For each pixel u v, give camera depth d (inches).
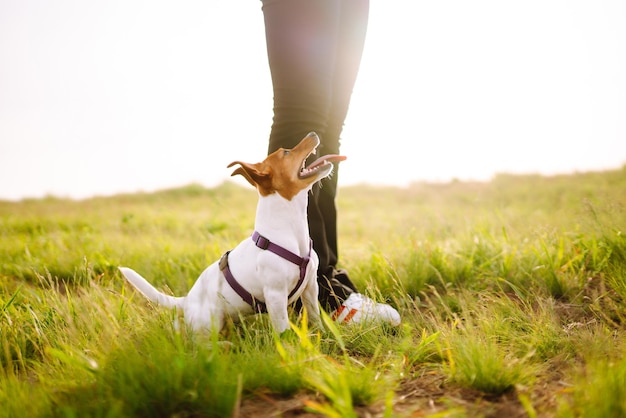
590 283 63.0
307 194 54.7
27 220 145.8
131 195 254.8
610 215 71.7
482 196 197.9
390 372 44.9
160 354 41.8
